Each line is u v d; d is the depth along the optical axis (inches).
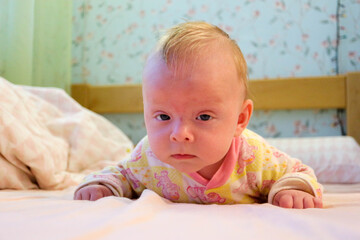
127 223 16.6
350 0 79.7
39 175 41.6
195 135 24.2
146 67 26.0
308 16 81.9
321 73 80.4
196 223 17.2
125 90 86.1
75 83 92.4
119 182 32.2
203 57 24.5
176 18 88.9
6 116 41.4
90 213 20.2
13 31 66.0
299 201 26.0
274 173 30.3
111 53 91.7
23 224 17.1
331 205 27.5
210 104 24.0
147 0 90.7
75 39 92.8
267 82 78.5
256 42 83.7
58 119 58.6
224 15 86.0
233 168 29.0
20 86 61.3
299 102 77.0
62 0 81.9
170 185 31.0
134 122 88.1
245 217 19.3
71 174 48.1
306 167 31.4
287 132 79.5
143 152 32.3
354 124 74.0
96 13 92.7
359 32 79.0
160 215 19.1
